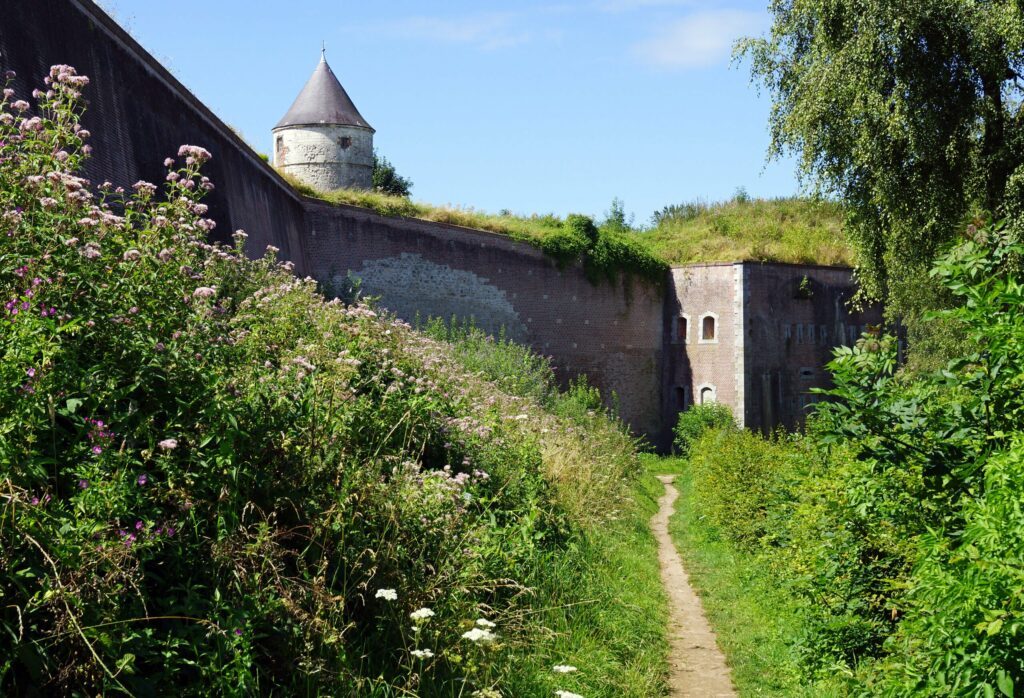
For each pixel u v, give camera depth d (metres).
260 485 4.62
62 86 5.44
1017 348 4.07
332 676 4.23
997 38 14.30
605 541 10.27
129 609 3.68
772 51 17.55
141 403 4.45
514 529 7.60
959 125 15.07
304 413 5.17
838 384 4.99
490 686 4.92
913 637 4.65
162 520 4.06
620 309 35.28
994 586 3.43
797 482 9.14
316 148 36.62
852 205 17.11
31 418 3.72
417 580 5.24
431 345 11.07
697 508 16.25
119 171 12.38
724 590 9.80
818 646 6.39
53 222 4.54
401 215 28.22
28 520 3.48
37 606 3.39
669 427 36.53
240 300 7.88
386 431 6.74
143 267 4.77
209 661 3.73
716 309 35.56
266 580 4.34
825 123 16.36
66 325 3.95
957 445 4.60
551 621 6.55
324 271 26.05
